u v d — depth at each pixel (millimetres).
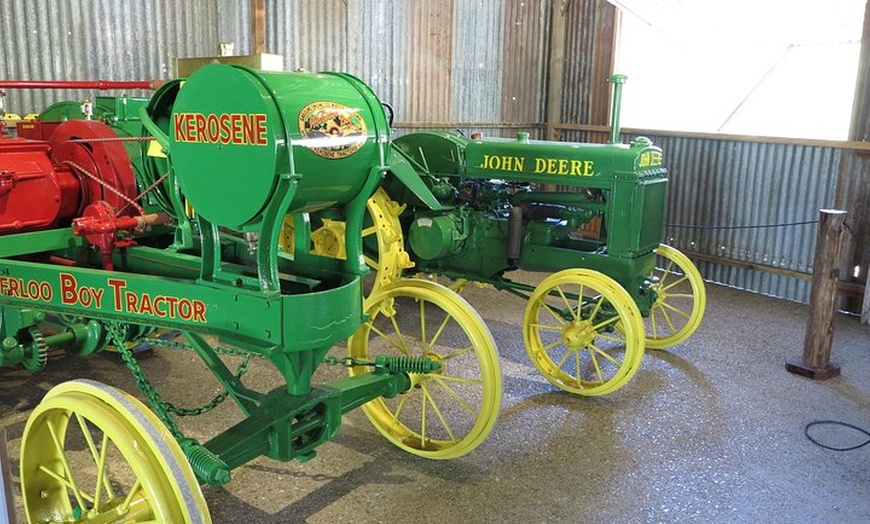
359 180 2338
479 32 7379
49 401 2123
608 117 7516
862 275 5609
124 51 5359
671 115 7488
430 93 7141
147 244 3336
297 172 2086
